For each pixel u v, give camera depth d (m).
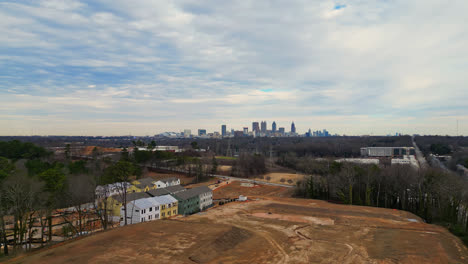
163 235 43.19
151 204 69.19
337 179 90.06
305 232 49.09
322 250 39.19
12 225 58.19
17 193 44.84
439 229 53.34
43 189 52.38
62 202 62.62
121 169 80.25
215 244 39.34
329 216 64.06
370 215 65.81
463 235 48.47
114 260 32.81
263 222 56.91
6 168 69.69
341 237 46.06
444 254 37.88
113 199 71.44
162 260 33.16
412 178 78.81
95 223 67.06
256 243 41.81
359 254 37.62
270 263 34.09
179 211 77.12
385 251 38.78
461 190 63.75
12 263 33.53
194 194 82.75
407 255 37.25
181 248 37.25
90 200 75.38
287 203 83.50
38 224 63.62
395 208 81.88
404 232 49.91
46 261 32.75
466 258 36.91
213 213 67.06
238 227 51.47
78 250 36.41
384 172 87.25
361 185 89.94
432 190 71.88
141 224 51.72
